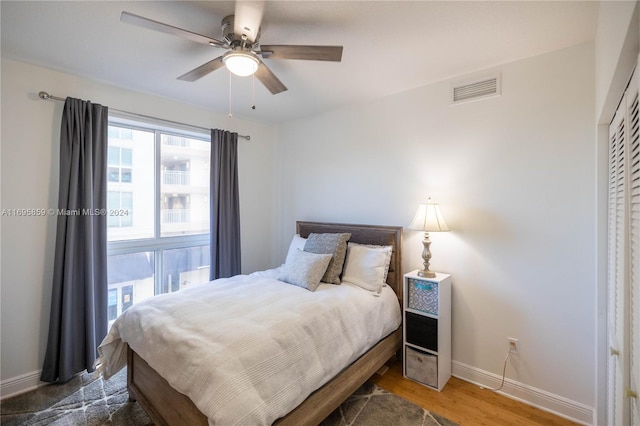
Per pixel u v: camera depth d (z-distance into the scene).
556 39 1.82
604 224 1.71
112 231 2.72
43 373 2.16
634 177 1.12
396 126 2.73
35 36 1.82
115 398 2.04
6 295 2.08
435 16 1.60
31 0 1.48
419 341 2.25
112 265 2.70
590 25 1.67
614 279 1.48
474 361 2.26
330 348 1.75
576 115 1.87
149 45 1.93
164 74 2.35
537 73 2.01
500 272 2.16
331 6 1.52
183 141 3.21
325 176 3.33
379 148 2.86
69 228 2.22
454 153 2.38
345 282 2.51
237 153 3.46
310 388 1.55
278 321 1.66
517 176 2.09
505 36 1.79
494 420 1.85
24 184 2.14
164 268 3.07
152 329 1.64
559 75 1.93
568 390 1.89
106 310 2.45
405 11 1.56
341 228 3.02
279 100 2.94
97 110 2.40
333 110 3.24
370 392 2.13
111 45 1.93
